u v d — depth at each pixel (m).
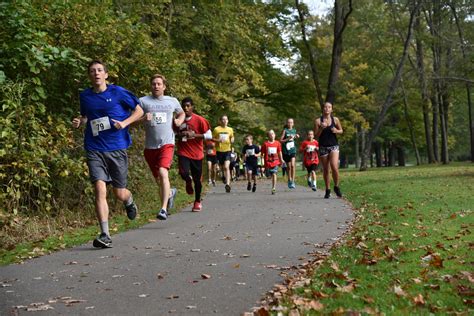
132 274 5.50
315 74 33.47
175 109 9.68
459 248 6.56
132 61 12.08
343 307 4.06
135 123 7.86
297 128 57.62
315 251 6.57
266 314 3.94
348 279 4.94
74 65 9.70
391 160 69.44
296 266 5.68
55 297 4.68
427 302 4.22
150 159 9.61
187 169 11.20
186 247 7.01
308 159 17.41
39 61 9.20
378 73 48.91
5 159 8.73
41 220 9.05
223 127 17.05
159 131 9.45
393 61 45.44
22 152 8.63
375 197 13.81
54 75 10.45
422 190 15.68
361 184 19.05
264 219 9.81
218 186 21.19
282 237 7.71
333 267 5.41
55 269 5.83
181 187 16.84
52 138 9.34
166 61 13.40
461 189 16.03
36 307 4.38
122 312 4.20
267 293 4.63
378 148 67.94
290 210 11.23
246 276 5.30
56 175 9.77
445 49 38.59
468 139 72.00
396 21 40.28
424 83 38.34
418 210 10.73
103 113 7.32
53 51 9.38
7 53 9.34
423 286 4.73
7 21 9.16
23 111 8.86
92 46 11.05
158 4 19.45
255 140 32.66
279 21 31.53
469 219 9.40
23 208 8.98
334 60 33.12
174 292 4.75
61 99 10.48
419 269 5.39
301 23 32.84
